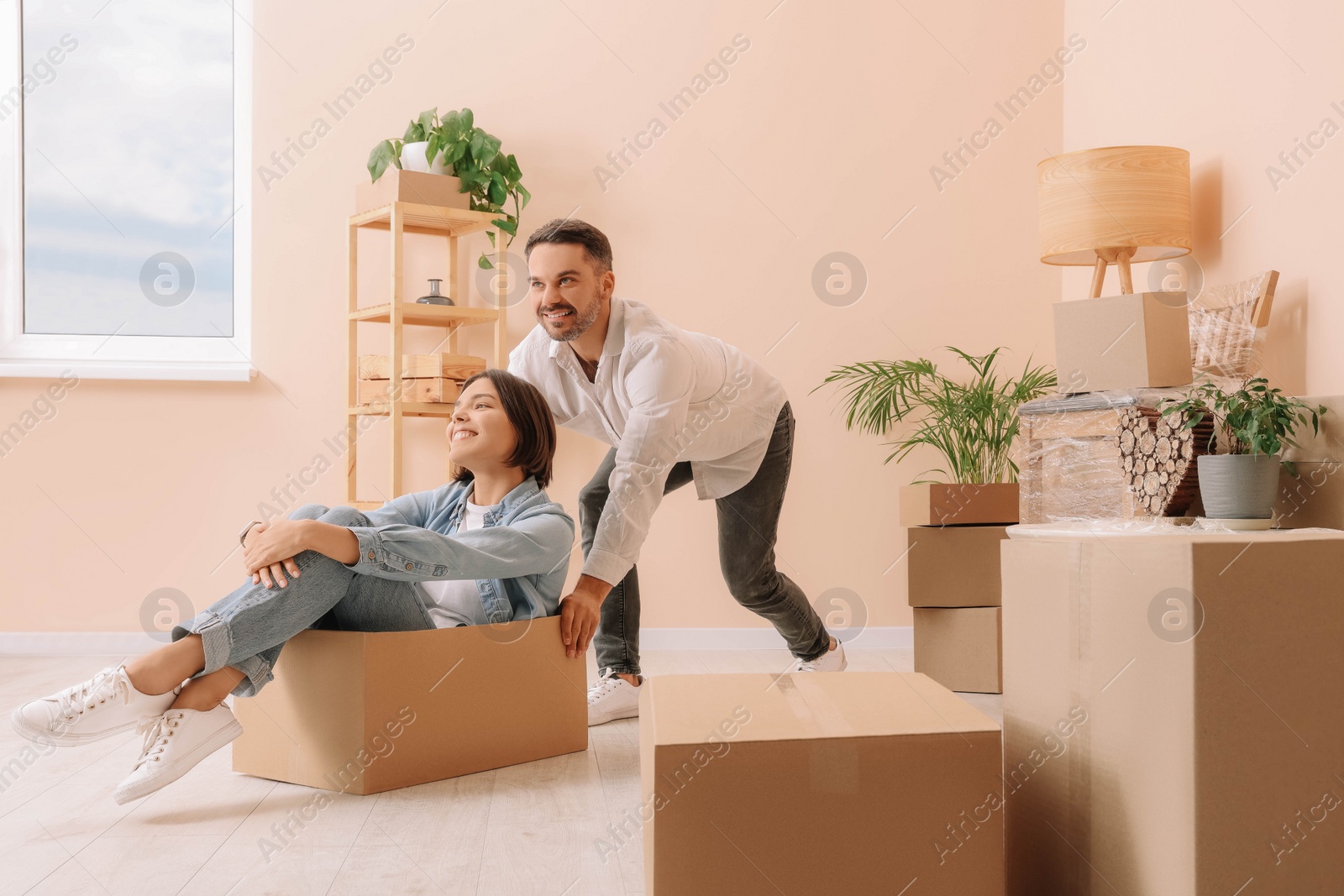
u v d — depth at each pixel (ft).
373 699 4.97
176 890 3.74
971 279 11.36
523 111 11.13
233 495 10.67
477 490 6.09
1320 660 3.01
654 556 10.93
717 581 10.96
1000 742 2.94
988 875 2.92
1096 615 3.30
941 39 11.46
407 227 10.51
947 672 8.52
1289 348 7.38
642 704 3.56
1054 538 3.57
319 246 10.93
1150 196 8.12
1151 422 5.75
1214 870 2.86
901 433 11.18
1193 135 8.75
